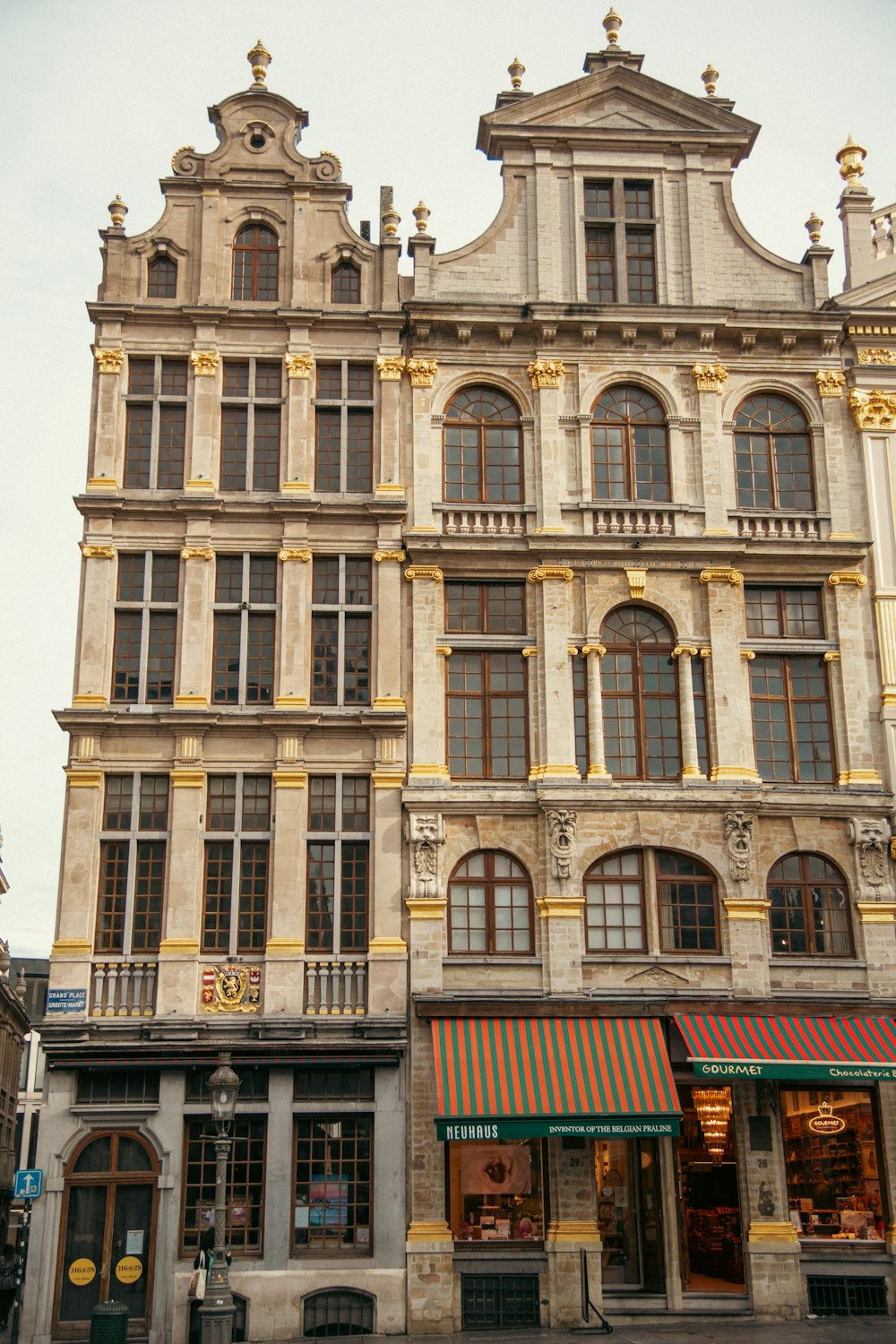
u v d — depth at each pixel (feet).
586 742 102.47
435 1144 92.63
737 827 100.17
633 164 114.73
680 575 106.11
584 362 110.11
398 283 111.14
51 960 94.79
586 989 96.27
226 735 100.42
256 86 114.73
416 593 103.96
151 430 107.24
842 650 105.81
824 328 111.04
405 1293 89.71
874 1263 92.99
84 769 98.89
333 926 97.55
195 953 95.76
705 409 109.60
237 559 105.09
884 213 116.47
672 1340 83.10
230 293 110.52
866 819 102.27
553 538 104.32
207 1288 75.05
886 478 109.91
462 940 98.12
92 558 103.24
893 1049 93.66
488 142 116.26
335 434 108.37
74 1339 88.33
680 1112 89.35
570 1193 92.48
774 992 97.96
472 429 109.40
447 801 99.40
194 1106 92.79
